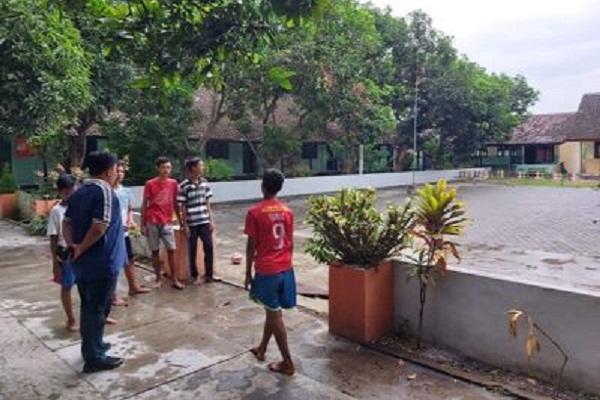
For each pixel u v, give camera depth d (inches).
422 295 191.3
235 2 137.9
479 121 1286.9
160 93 163.6
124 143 713.6
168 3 140.5
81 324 175.8
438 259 184.1
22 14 309.4
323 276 332.8
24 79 327.0
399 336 203.3
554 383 160.7
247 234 171.8
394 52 1173.1
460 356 184.4
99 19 145.9
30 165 801.6
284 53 759.1
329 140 1066.1
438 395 158.1
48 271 325.4
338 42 812.0
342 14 809.5
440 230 188.1
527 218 639.8
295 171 984.9
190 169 284.7
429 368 176.6
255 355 186.9
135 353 191.6
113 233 174.7
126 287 280.7
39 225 476.1
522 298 166.4
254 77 735.1
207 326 219.9
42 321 227.1
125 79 561.3
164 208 277.4
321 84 802.8
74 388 164.6
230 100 784.9
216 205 785.6
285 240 173.8
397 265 203.0
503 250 437.7
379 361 183.3
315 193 967.0
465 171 1387.8
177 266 293.9
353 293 199.5
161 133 706.2
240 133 932.6
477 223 598.5
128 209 263.3
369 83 901.2
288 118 1062.4
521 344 167.3
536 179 1376.7
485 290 175.8
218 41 142.7
